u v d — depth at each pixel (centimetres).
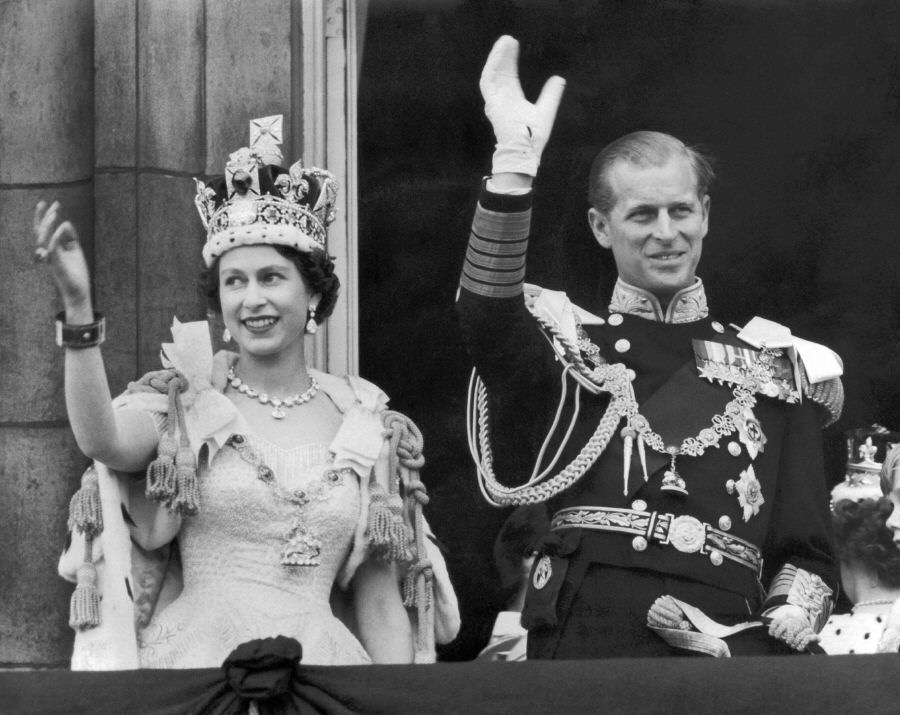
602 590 1827
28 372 2034
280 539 1764
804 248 2006
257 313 1797
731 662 1678
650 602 1816
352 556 1789
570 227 1958
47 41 2078
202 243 2055
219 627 1739
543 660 1695
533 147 1795
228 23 2083
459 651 1931
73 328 1672
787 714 1661
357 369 2031
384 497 1797
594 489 1850
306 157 2064
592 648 1819
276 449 1791
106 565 1742
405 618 1823
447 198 2062
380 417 1844
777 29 2050
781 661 1678
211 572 1764
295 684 1670
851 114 2042
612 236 1934
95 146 2064
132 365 2025
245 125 2069
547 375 1877
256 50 2080
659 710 1666
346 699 1670
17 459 2023
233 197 1816
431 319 2039
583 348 1891
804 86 2044
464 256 2050
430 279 2047
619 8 2061
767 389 1881
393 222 2059
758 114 2033
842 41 2055
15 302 2045
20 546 2012
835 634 1900
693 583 1819
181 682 1673
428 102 2078
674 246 1919
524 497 1855
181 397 1791
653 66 2050
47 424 2028
